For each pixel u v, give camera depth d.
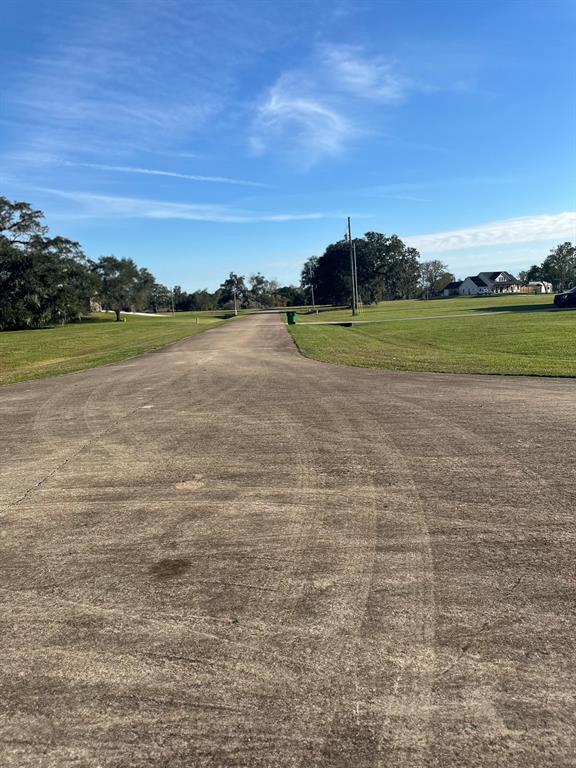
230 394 10.30
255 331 32.22
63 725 2.26
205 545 3.87
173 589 3.29
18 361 21.17
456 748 2.09
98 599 3.20
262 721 2.24
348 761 2.04
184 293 152.88
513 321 28.72
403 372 12.55
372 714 2.26
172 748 2.13
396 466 5.49
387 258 110.25
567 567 3.40
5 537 4.12
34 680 2.53
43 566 3.63
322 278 110.81
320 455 5.97
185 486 5.13
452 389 9.88
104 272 88.38
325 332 29.23
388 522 4.16
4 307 59.81
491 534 3.89
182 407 9.15
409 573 3.39
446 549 3.69
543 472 5.14
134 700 2.38
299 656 2.63
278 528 4.12
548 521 4.07
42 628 2.93
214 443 6.66
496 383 10.39
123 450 6.50
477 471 5.24
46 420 8.55
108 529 4.20
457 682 2.42
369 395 9.56
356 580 3.32
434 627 2.82
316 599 3.12
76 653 2.71
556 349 15.67
